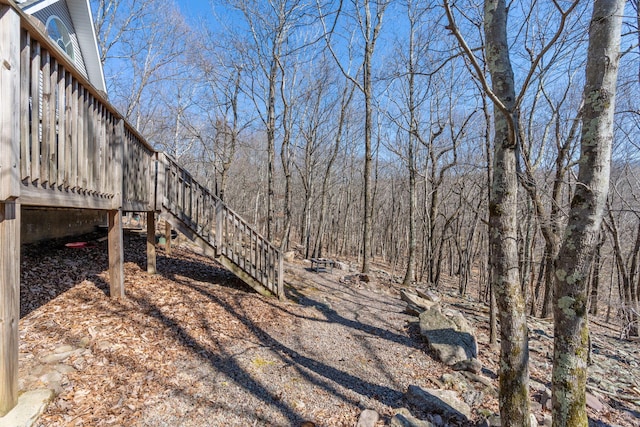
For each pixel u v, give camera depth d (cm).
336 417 303
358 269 1226
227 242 607
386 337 532
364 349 474
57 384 271
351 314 636
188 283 605
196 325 443
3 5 207
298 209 2508
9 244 222
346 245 2214
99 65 937
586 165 238
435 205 1155
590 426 349
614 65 231
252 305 566
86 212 854
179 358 360
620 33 233
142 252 769
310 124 1500
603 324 1028
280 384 347
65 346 327
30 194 242
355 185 2370
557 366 246
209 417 278
